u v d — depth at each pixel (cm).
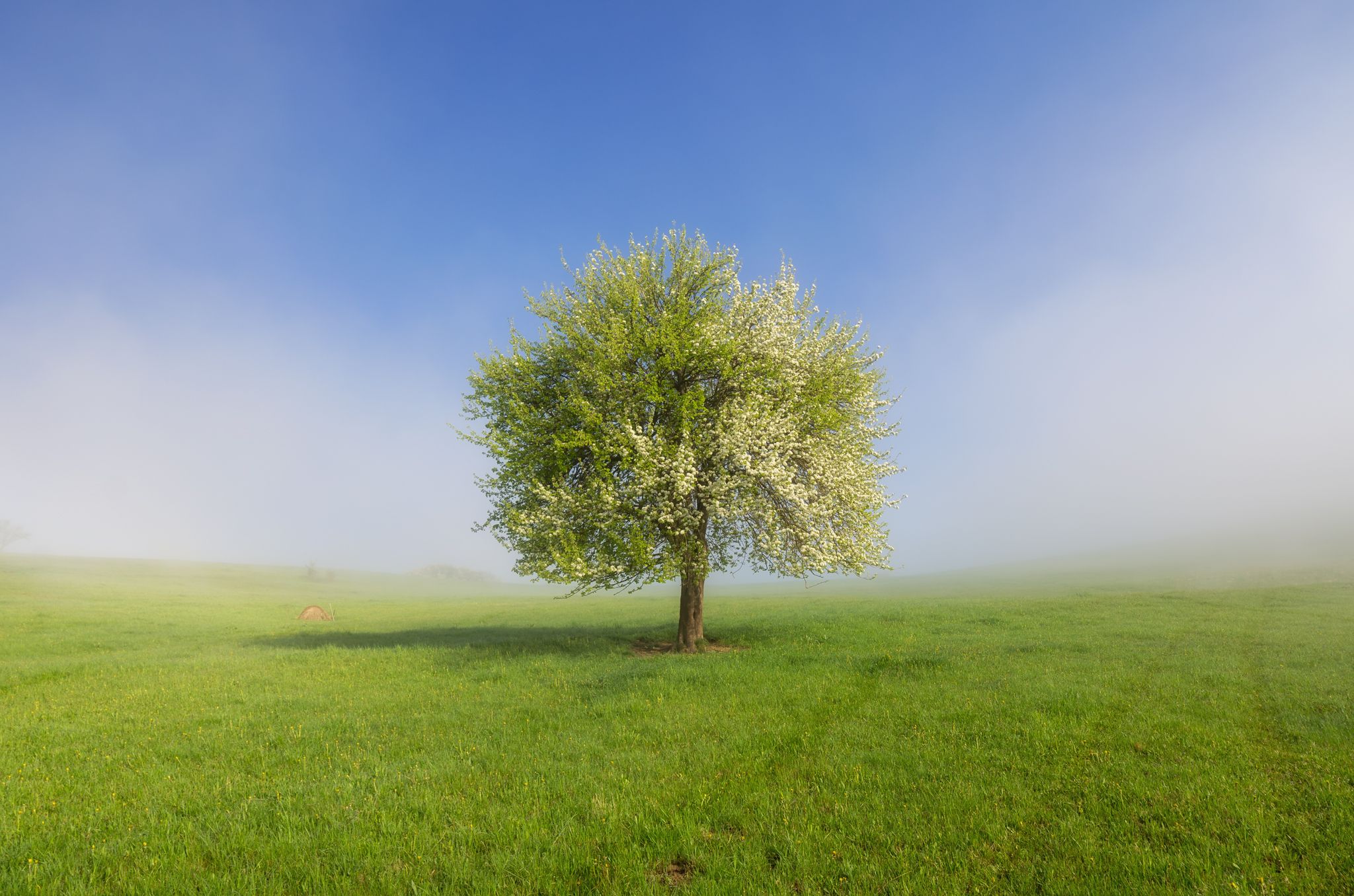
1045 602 4334
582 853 855
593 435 2445
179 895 780
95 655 2927
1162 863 791
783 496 2462
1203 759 1162
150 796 1111
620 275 2683
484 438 2639
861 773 1129
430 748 1332
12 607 5231
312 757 1302
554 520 2411
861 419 2858
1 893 781
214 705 1778
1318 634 2591
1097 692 1644
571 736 1380
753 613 4594
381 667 2328
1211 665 1988
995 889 756
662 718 1508
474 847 891
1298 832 862
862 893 750
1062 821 922
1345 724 1331
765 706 1593
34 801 1088
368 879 805
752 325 2758
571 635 3375
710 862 830
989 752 1223
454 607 6956
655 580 2291
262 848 887
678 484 2266
